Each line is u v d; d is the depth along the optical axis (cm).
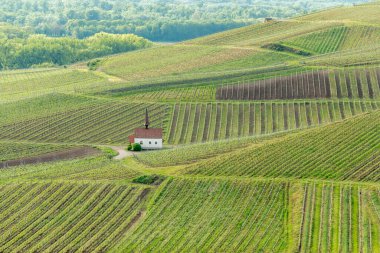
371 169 13662
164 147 17238
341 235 11088
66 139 18000
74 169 14625
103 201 12612
